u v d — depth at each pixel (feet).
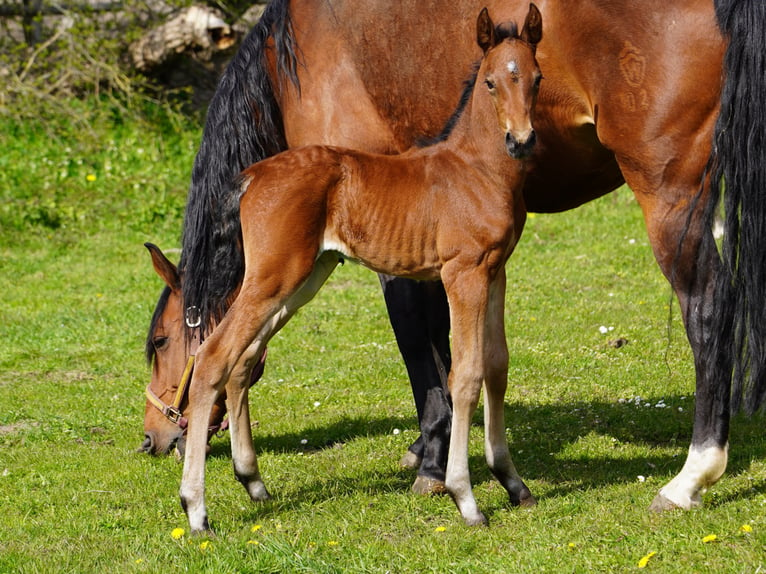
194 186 24.30
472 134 19.83
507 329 39.50
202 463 20.54
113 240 57.41
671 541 18.54
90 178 64.13
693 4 18.54
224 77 24.91
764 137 18.17
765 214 18.39
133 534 21.47
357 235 20.44
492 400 20.95
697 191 19.08
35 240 57.00
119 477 25.55
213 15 74.49
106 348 39.78
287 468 25.68
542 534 19.60
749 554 17.65
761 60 17.97
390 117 24.13
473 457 25.57
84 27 72.08
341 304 45.21
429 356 24.11
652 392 30.73
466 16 22.26
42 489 25.05
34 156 66.54
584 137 21.26
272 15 25.07
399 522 21.18
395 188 20.17
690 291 19.35
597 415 28.78
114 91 75.56
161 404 26.43
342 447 27.84
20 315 44.32
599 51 19.53
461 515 20.62
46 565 19.54
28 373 36.83
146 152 68.49
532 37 18.85
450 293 19.98
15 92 71.46
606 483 22.88
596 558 18.21
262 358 25.45
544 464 24.82
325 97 24.56
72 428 30.40
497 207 19.67
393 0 23.32
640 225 56.49
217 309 22.84
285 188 20.13
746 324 18.86
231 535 20.44
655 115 19.02
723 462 19.60
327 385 34.30
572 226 57.26
